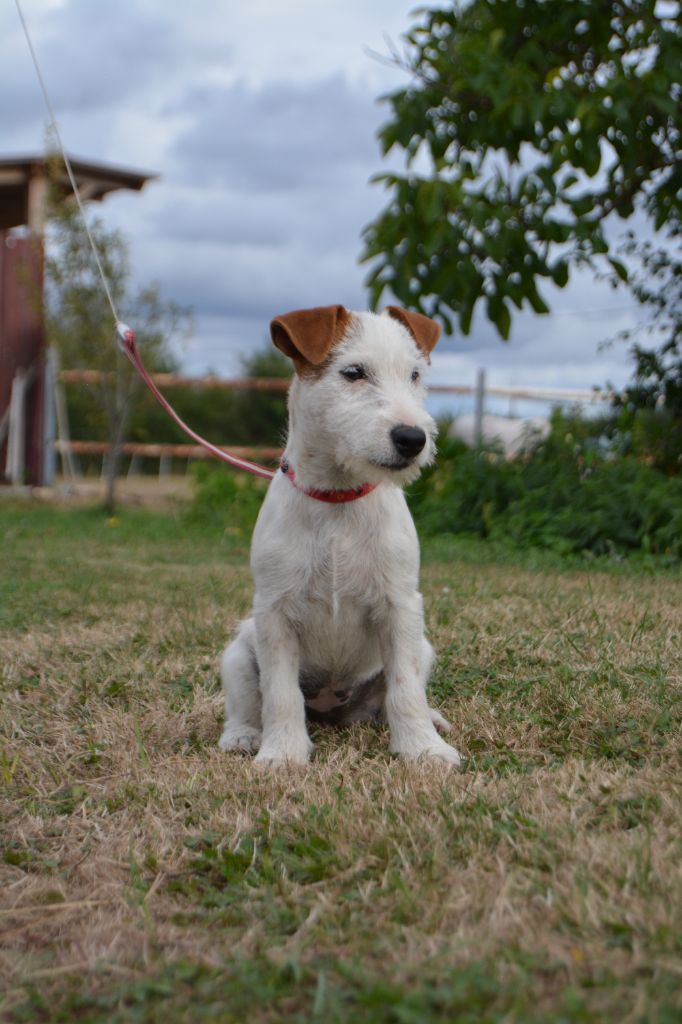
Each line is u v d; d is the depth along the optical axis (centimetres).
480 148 867
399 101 852
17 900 246
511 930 206
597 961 190
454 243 786
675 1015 170
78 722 391
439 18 900
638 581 670
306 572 342
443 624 523
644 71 793
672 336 982
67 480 1878
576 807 270
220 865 256
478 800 274
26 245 1507
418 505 1007
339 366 337
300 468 345
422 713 346
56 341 1315
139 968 208
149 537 1068
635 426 984
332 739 376
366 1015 179
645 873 222
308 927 218
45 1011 196
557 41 854
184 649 502
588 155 755
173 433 2297
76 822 293
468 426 1350
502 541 865
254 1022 183
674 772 305
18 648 505
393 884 232
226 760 344
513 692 399
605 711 365
